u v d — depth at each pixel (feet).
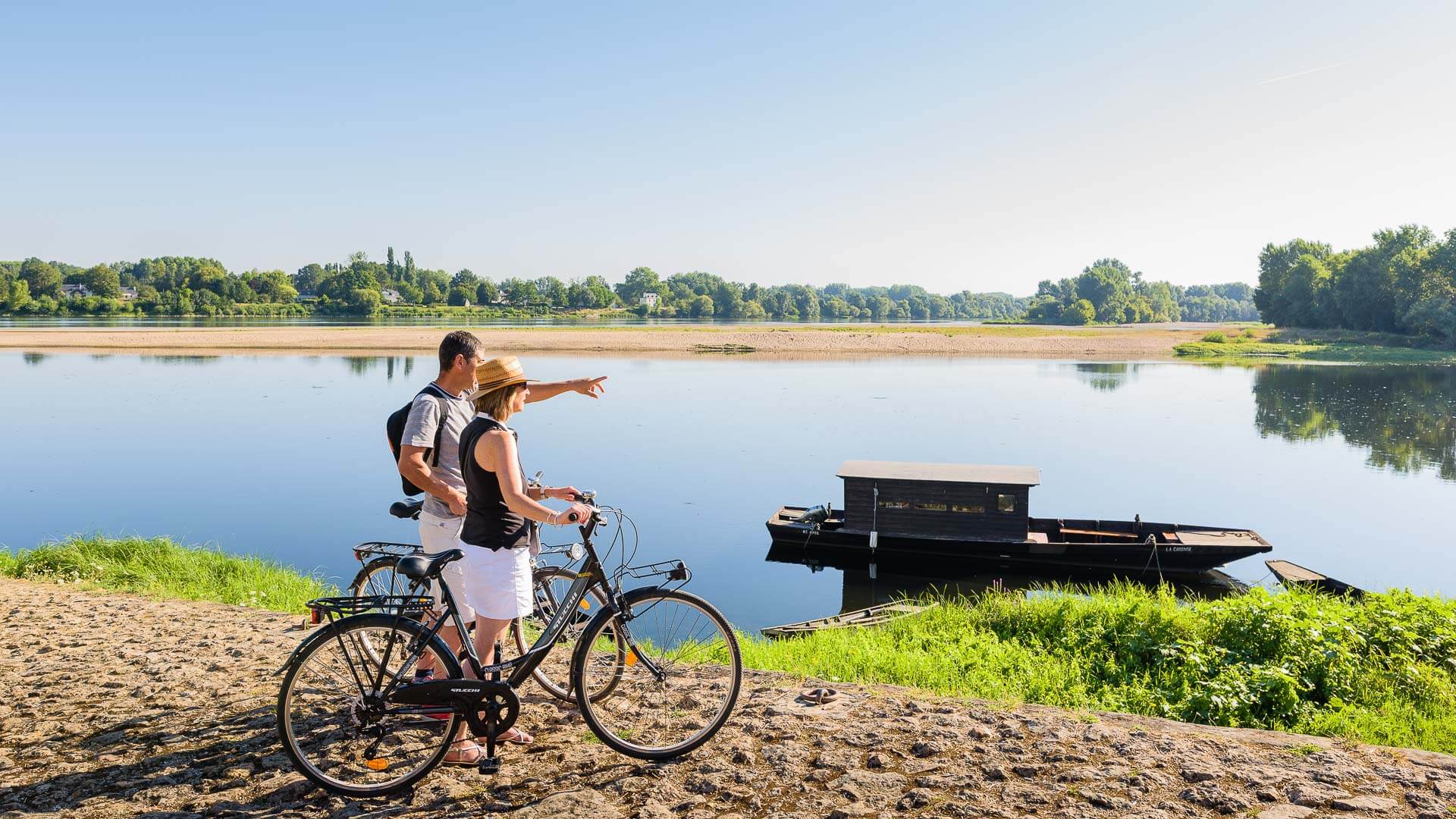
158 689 17.33
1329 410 124.47
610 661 14.82
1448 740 19.19
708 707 15.62
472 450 12.69
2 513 58.18
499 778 13.00
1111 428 104.37
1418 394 146.82
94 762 13.76
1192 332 359.46
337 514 58.54
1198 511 64.80
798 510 59.67
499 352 237.25
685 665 17.92
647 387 150.10
